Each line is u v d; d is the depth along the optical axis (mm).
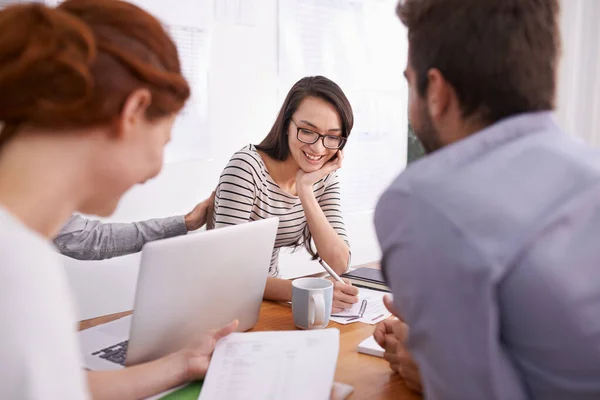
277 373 948
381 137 3479
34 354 509
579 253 624
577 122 2861
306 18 2971
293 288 1286
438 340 647
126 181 719
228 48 2656
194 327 1098
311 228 1904
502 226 621
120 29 682
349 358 1125
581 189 643
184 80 753
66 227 1623
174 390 952
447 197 657
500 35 692
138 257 2482
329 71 3133
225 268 1114
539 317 618
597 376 622
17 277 517
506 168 668
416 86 786
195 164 2600
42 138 632
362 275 1746
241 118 2764
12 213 604
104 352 1117
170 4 2402
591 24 2807
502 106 725
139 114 692
